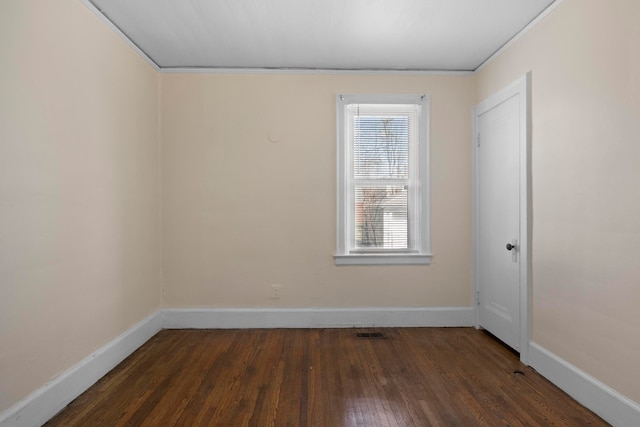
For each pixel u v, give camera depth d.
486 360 2.86
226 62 3.48
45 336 2.06
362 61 3.46
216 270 3.62
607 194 2.03
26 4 1.92
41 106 2.03
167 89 3.59
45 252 2.06
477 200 3.57
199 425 2.02
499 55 3.18
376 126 3.71
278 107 3.62
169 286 3.60
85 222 2.43
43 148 2.05
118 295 2.84
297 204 3.63
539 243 2.62
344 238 3.65
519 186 2.83
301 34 2.93
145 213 3.30
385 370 2.69
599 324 2.09
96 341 2.55
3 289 1.79
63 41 2.21
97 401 2.26
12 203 1.84
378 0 2.45
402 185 3.73
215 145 3.60
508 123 3.01
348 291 3.65
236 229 3.62
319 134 3.63
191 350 3.06
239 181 3.62
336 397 2.31
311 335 3.42
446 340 3.28
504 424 2.02
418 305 3.67
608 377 2.03
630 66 1.88
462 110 3.68
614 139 1.98
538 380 2.53
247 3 2.48
